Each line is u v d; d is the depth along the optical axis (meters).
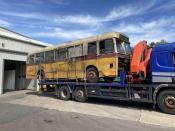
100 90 11.95
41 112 10.23
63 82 14.55
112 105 11.87
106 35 11.66
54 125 7.68
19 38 23.58
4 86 24.98
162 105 9.34
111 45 11.30
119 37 11.44
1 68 19.88
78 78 13.29
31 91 22.58
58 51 15.04
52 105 12.38
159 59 9.55
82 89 13.22
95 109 10.79
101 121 8.23
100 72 11.78
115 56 11.02
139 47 10.44
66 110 10.68
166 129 7.07
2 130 7.06
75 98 13.68
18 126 7.57
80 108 11.16
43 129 7.14
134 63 10.34
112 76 11.20
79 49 13.27
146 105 11.58
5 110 10.85
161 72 9.45
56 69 15.13
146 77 10.19
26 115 9.52
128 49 12.17
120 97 11.01
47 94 18.92
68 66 14.05
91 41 12.48
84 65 12.85
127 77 10.70
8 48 21.28
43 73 16.50
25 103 13.45
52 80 15.84
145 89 10.05
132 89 10.49
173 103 9.02
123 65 11.50
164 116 8.81
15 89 25.03
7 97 17.20
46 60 16.22
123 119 8.52
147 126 7.44
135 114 9.35
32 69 17.75
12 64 25.38
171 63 9.20
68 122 8.11
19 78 25.36
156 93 9.59
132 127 7.32
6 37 21.14
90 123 7.93
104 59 11.59
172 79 9.12
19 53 22.17
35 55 17.52
